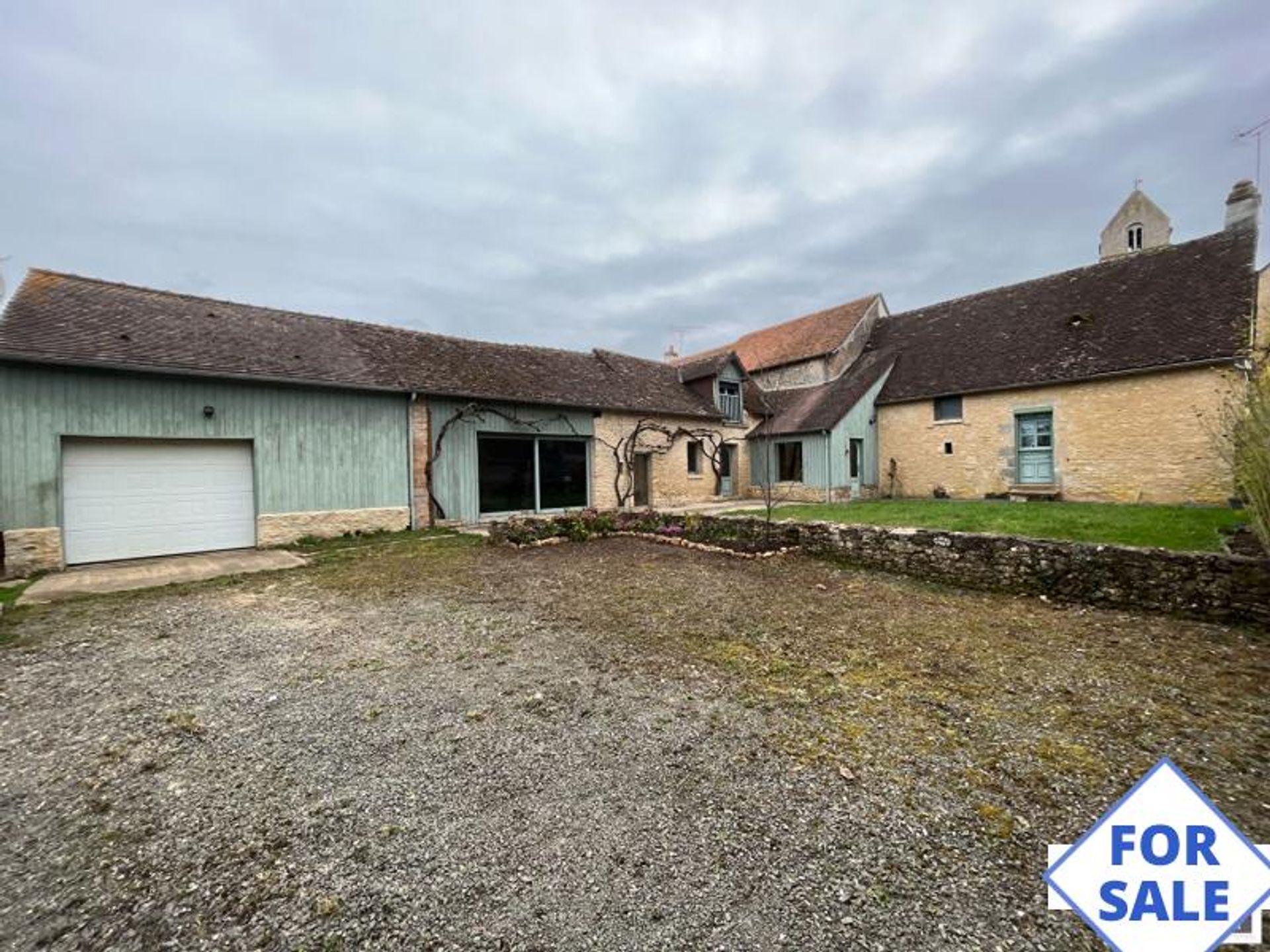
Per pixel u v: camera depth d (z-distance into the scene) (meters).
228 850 2.26
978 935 1.85
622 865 2.17
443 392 12.38
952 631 5.05
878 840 2.31
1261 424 5.75
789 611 5.71
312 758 2.97
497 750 3.03
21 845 2.31
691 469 18.41
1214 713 3.42
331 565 8.41
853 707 3.54
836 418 16.55
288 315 12.90
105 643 4.89
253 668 4.29
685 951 1.78
